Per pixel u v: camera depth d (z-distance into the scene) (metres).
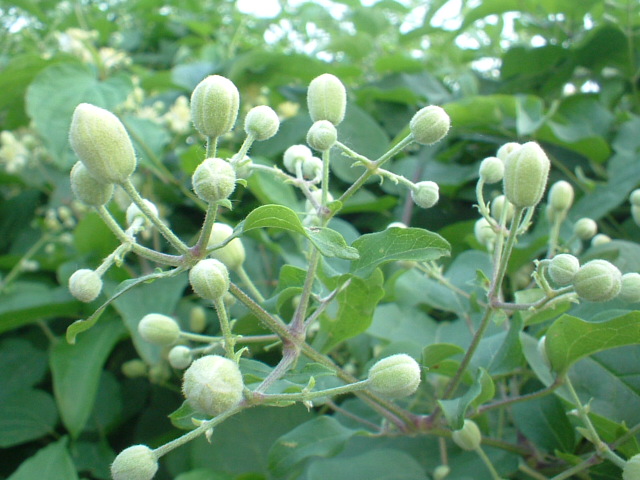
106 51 0.19
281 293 0.09
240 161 0.07
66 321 0.16
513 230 0.08
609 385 0.09
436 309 0.14
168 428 0.14
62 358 0.14
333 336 0.09
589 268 0.07
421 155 0.18
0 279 0.17
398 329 0.11
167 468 0.13
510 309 0.08
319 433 0.09
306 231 0.06
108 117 0.06
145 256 0.07
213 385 0.06
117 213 0.16
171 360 0.10
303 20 0.28
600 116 0.18
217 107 0.07
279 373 0.07
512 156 0.07
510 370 0.09
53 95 0.16
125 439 0.15
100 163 0.06
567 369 0.09
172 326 0.09
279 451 0.09
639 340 0.08
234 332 0.12
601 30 0.19
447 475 0.10
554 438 0.09
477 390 0.08
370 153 0.18
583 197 0.15
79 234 0.16
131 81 0.17
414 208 0.17
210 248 0.07
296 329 0.08
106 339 0.14
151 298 0.15
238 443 0.12
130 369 0.15
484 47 0.26
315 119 0.09
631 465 0.07
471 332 0.11
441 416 0.09
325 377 0.10
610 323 0.08
